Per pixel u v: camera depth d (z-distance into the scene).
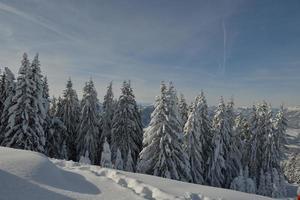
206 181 35.50
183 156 28.89
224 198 8.78
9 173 6.71
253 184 34.19
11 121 28.64
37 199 5.83
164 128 27.45
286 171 61.56
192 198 8.12
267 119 41.12
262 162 41.03
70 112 41.03
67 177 8.17
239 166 38.19
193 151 32.88
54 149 38.00
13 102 30.16
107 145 29.58
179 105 45.09
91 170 9.91
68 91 41.12
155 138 28.17
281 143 41.16
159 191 7.82
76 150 40.06
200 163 33.16
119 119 37.12
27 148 28.86
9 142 28.72
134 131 38.66
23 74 29.41
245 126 47.47
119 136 37.03
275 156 40.22
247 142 43.81
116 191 7.47
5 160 7.71
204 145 36.16
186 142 33.25
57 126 38.31
